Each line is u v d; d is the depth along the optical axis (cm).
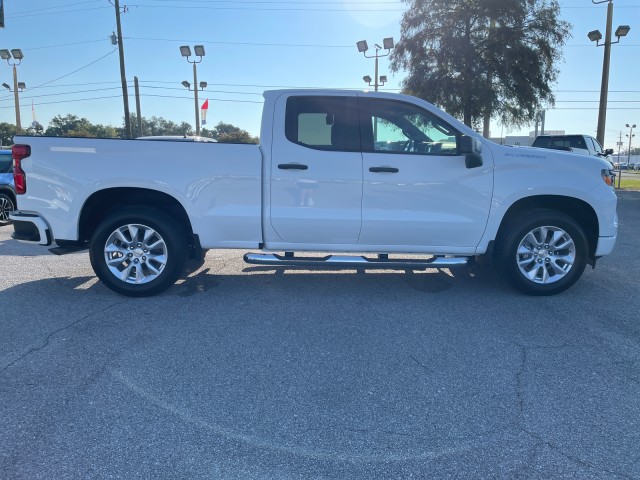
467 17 2241
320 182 517
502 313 498
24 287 578
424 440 287
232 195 521
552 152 541
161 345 415
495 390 344
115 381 353
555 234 538
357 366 380
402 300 539
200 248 534
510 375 366
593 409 320
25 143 519
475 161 511
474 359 393
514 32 2188
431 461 269
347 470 261
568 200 544
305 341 427
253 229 528
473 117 2295
